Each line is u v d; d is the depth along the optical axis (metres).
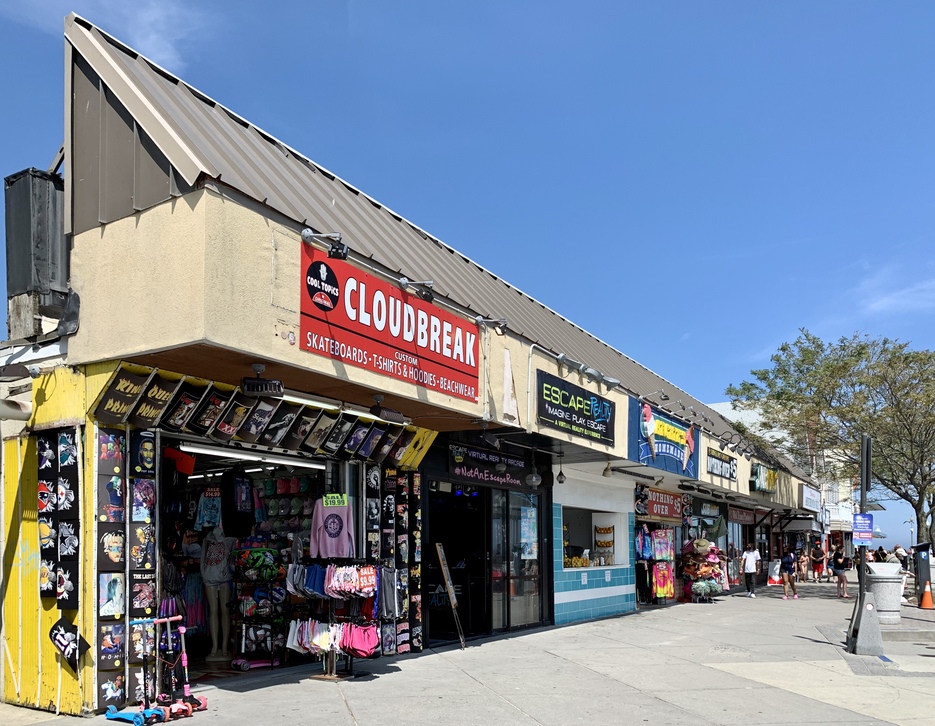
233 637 10.55
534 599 15.55
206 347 6.93
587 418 14.02
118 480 7.68
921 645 14.30
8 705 7.98
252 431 8.66
